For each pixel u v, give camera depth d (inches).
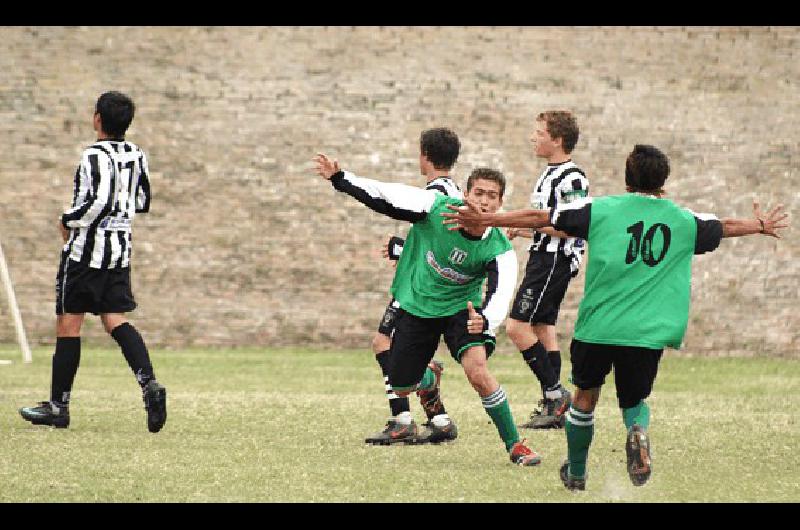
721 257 2325.3
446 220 925.8
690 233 899.4
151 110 2342.5
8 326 2326.5
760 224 917.2
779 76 2357.3
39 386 1652.3
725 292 2319.1
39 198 2330.2
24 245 2329.0
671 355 2308.1
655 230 893.2
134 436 1206.9
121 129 1242.6
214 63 2348.7
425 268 1083.3
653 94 2348.7
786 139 2348.7
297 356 2190.0
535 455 1075.9
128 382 1739.7
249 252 2335.1
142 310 2330.2
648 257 890.7
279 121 2341.3
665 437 1263.5
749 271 2326.5
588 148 2342.5
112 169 1225.4
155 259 2333.9
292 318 2332.7
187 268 2332.7
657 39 2357.3
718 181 2340.1
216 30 2353.6
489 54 2349.9
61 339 1246.3
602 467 1080.2
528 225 913.5
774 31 2361.0
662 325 886.4
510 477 1018.7
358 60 2351.1
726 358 2287.2
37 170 2331.4
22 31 2351.1
